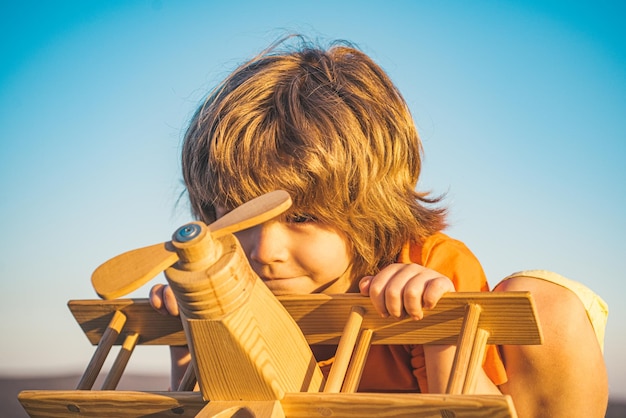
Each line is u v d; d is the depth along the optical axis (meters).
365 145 1.68
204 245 0.99
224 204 1.63
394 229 1.71
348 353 1.18
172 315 1.38
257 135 1.62
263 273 1.53
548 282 1.65
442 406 0.97
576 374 1.58
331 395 1.02
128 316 1.42
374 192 1.68
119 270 0.97
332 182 1.58
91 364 1.35
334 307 1.27
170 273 1.00
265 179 1.58
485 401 0.95
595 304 1.68
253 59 1.91
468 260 1.67
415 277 1.22
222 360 1.02
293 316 1.30
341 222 1.57
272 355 1.06
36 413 1.21
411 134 1.85
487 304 1.17
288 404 1.04
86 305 1.43
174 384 1.79
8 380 4.34
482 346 1.17
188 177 1.75
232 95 1.71
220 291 0.99
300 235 1.54
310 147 1.59
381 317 1.25
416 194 1.84
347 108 1.71
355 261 1.64
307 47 2.01
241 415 1.05
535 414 1.59
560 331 1.57
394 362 1.59
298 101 1.69
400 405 0.99
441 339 1.23
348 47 1.95
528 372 1.58
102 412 1.17
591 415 1.61
